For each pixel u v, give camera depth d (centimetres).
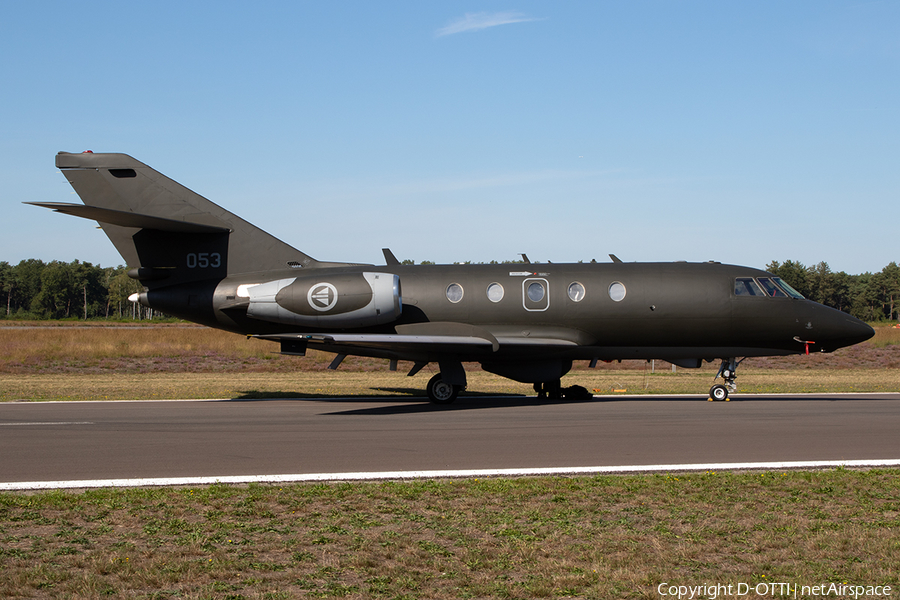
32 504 772
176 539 661
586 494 828
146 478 909
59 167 1983
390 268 1998
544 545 648
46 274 16362
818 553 630
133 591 539
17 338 4088
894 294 14075
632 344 1939
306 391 2228
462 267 1980
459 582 560
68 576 564
